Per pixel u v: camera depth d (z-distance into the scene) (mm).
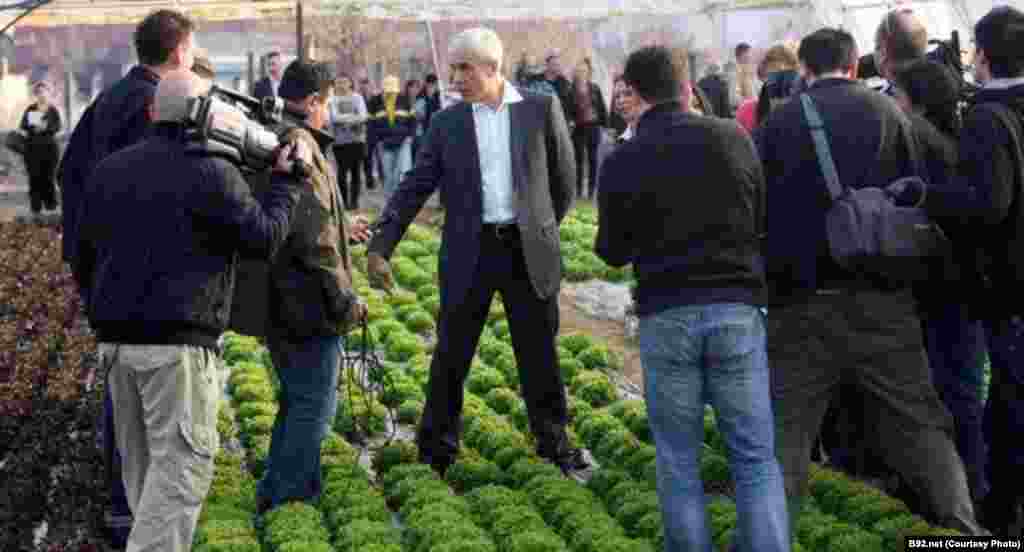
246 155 6516
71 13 25703
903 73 7824
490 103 8375
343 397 10453
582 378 10852
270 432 9766
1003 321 6879
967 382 7879
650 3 26641
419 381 11250
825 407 6887
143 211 6344
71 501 8234
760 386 6410
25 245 19938
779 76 10906
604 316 14492
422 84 25641
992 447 7062
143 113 7477
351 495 8117
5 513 8031
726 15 27141
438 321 8609
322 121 7980
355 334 12789
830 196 6680
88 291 6824
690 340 6367
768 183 6852
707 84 15094
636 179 6457
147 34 7586
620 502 7930
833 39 6914
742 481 6406
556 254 8461
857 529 7395
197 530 7605
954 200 6578
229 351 12516
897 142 6828
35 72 42719
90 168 7703
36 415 10375
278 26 35406
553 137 8484
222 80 35656
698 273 6359
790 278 6770
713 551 6648
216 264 6477
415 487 8258
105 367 6566
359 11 25156
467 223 8344
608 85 29953
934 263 7055
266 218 6461
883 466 8500
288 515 7742
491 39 8312
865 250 6488
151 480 6402
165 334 6328
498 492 8117
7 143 24656
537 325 8555
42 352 12398
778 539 6301
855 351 6711
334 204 7859
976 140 6613
